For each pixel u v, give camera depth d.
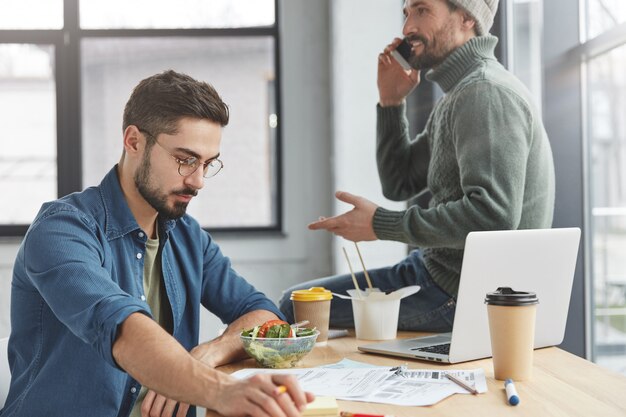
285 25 4.19
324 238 4.19
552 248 1.61
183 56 4.23
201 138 1.52
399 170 2.32
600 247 2.39
